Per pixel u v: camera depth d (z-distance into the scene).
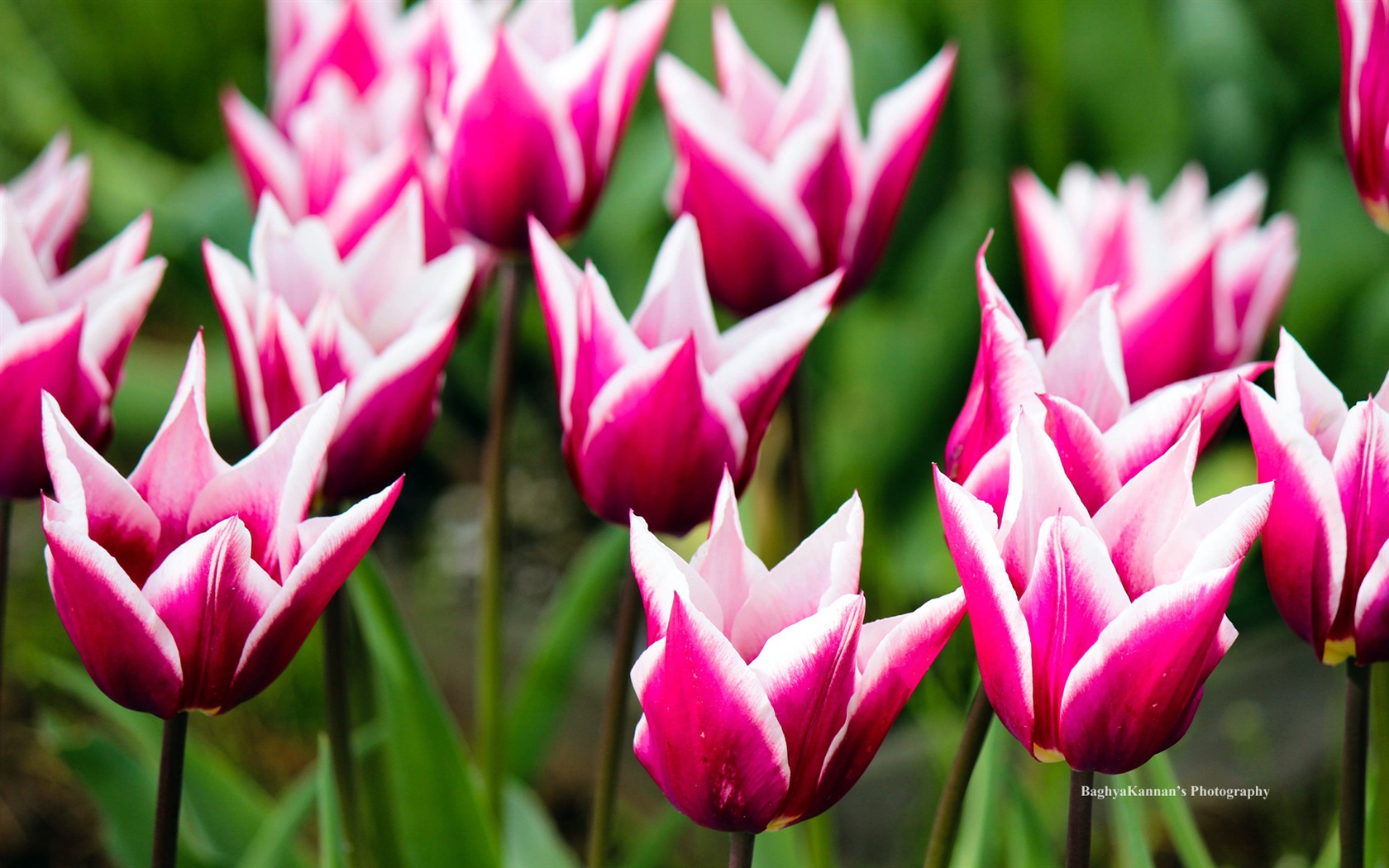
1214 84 2.63
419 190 1.13
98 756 1.27
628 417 1.07
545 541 3.10
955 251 2.39
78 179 1.16
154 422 2.84
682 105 1.17
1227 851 2.04
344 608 1.12
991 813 1.15
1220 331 1.17
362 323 1.12
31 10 3.88
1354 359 2.41
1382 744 1.10
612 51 1.18
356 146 1.23
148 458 1.02
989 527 1.00
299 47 1.52
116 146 3.56
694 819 1.00
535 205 1.19
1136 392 1.17
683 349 1.06
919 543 2.36
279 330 1.08
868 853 2.08
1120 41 2.45
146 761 1.31
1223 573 0.97
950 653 1.81
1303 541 1.01
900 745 2.18
